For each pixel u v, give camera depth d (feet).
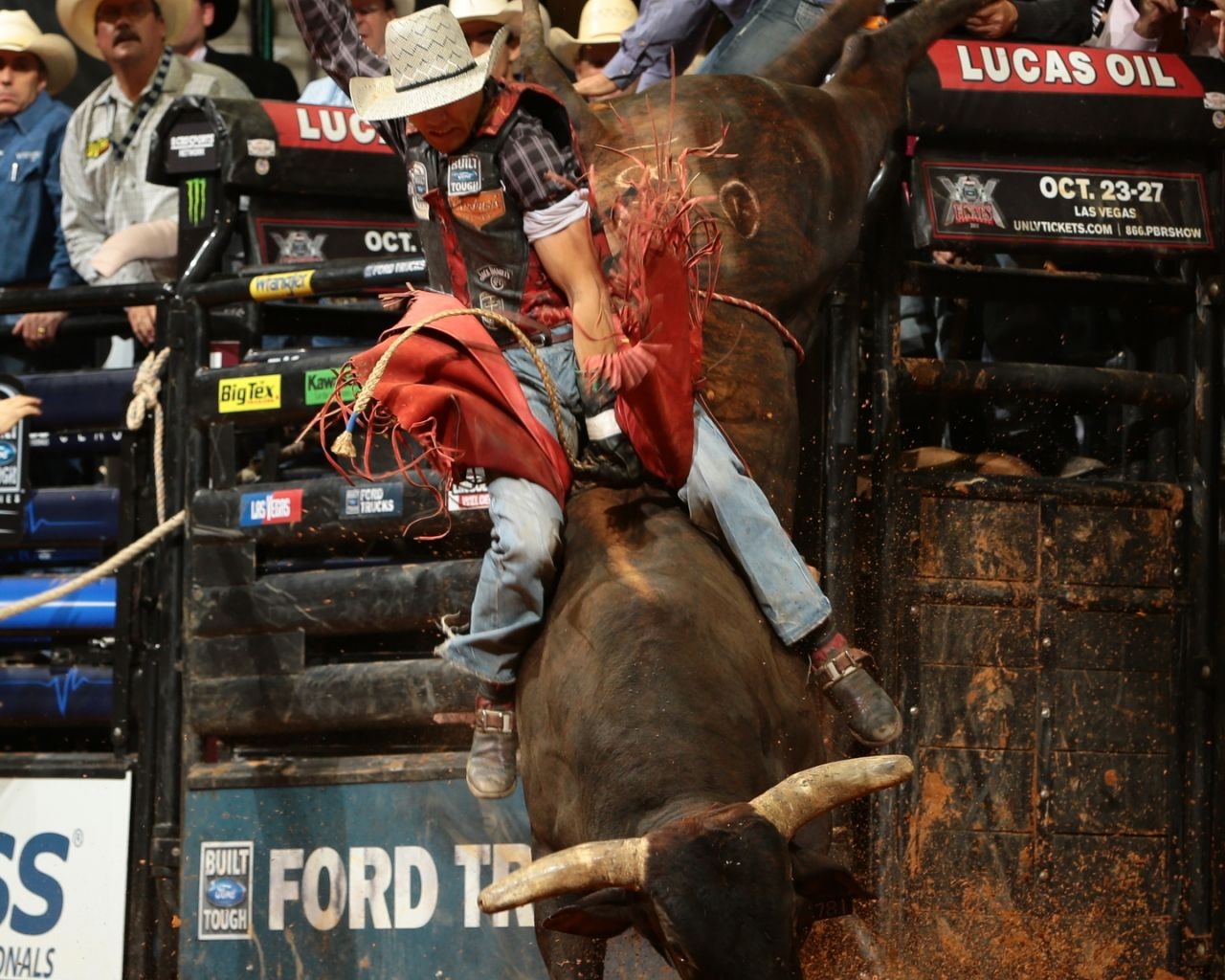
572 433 49.57
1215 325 69.00
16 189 97.76
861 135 63.57
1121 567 67.05
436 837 64.03
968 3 68.74
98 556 81.25
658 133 60.23
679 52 75.56
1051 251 66.69
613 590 46.29
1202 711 67.00
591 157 60.08
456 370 47.93
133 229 82.43
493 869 63.16
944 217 65.82
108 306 73.77
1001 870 64.69
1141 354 72.38
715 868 38.24
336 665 66.85
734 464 49.65
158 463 71.92
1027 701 65.62
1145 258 74.18
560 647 46.50
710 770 42.22
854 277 65.57
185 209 75.31
